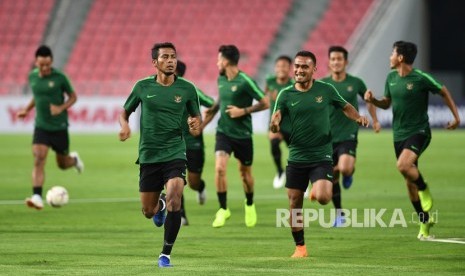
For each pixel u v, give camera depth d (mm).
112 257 30812
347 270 27688
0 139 98312
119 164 71688
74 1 126812
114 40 123625
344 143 42969
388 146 86312
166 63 29406
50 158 77938
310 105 30906
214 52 119875
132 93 30078
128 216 42938
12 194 52531
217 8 123438
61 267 28422
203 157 43031
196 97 30281
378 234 36625
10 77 122000
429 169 65250
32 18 126625
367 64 111062
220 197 39750
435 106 106250
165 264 28531
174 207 28781
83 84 117250
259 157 78125
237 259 30359
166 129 29750
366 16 117625
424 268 28141
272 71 116625
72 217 42562
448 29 134500
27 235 36750
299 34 118688
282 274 26844
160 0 126000
